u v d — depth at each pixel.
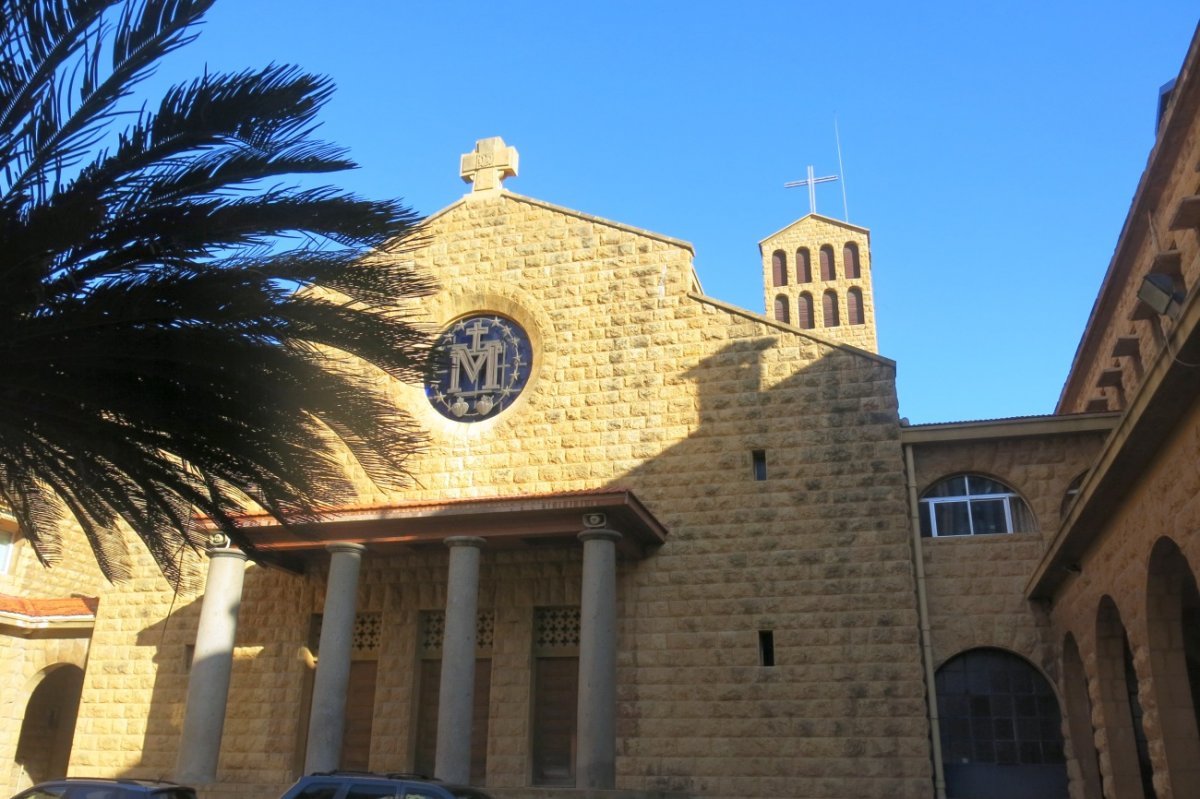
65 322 8.27
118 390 8.93
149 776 24.88
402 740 22.91
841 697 21.06
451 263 27.34
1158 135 18.66
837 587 21.92
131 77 8.20
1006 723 20.91
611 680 19.72
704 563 22.84
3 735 28.02
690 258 25.64
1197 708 19.36
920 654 21.14
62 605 29.12
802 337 24.11
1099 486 13.97
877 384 23.27
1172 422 11.64
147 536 11.44
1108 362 25.17
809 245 52.31
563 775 22.08
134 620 26.84
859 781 20.39
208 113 8.46
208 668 21.75
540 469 24.70
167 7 8.09
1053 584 20.23
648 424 24.38
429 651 23.98
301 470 10.17
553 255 26.59
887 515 22.19
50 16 7.76
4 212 7.69
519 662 22.86
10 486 10.59
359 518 21.72
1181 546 11.79
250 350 9.10
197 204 8.67
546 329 25.95
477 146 28.66
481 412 25.95
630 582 23.09
